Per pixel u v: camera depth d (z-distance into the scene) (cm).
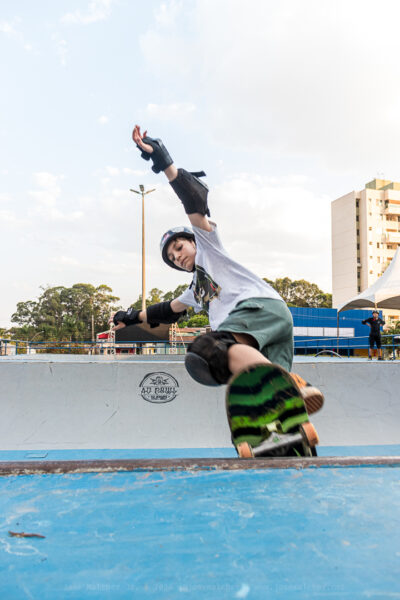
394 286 1268
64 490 131
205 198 212
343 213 6712
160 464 150
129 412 517
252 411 155
